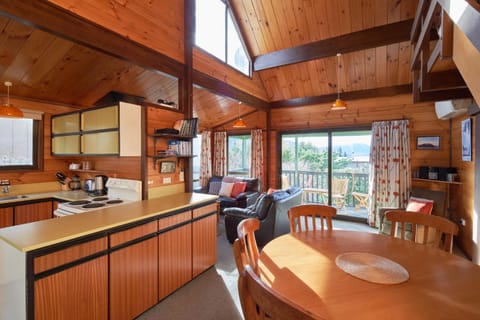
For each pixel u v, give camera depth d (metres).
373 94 4.86
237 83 4.88
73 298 1.63
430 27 1.91
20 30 2.50
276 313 0.70
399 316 0.93
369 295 1.07
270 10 4.39
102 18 2.45
